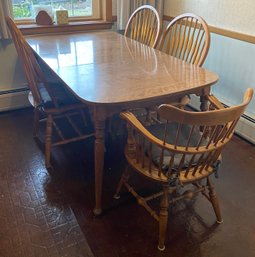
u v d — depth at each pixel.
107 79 1.62
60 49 2.12
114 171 2.06
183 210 1.75
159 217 1.46
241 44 2.35
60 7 2.83
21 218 1.67
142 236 1.59
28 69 1.89
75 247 1.52
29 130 2.52
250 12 2.21
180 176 1.39
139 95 1.44
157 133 1.64
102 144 1.52
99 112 1.42
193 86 1.55
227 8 2.40
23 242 1.54
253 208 1.78
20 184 1.92
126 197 1.83
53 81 2.28
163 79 1.64
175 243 1.55
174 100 1.68
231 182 1.98
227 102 2.60
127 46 2.24
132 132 1.43
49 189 1.89
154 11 2.40
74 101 2.02
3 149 2.26
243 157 2.23
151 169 1.42
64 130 2.50
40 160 2.15
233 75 2.50
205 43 2.01
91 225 1.64
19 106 2.86
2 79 2.73
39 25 2.69
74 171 2.05
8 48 2.64
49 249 1.50
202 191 1.61
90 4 2.94
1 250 1.49
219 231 1.62
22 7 2.67
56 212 1.72
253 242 1.56
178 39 2.29
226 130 1.31
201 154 1.36
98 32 2.65
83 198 1.83
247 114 2.40
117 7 2.87
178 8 2.89
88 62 1.88
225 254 1.50
